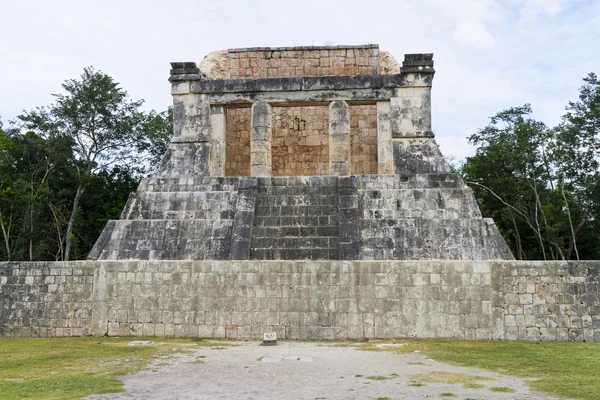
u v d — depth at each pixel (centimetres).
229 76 2244
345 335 1360
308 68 2233
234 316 1389
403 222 1659
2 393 779
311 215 1703
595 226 3425
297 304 1379
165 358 1074
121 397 755
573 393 788
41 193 3269
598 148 3281
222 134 2002
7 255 3216
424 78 1952
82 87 3584
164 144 3862
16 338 1423
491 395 772
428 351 1161
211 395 764
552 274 1352
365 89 1972
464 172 3819
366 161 2269
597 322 1329
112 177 3931
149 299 1425
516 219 3400
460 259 1566
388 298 1370
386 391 788
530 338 1335
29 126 3581
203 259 1638
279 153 2319
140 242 1689
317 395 761
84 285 1459
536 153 3309
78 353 1145
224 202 1781
